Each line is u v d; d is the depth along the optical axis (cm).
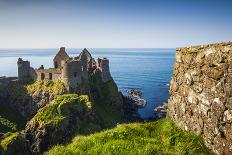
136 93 14925
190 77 1230
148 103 13075
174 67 1476
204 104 1090
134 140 1226
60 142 8031
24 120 10894
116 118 11169
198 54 1163
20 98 11450
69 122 8488
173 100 1442
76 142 1334
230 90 916
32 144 8081
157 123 1399
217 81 998
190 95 1226
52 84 11081
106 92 12138
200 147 1082
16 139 7575
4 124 10106
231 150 901
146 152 1102
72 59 11731
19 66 12406
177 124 1337
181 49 1376
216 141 996
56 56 11925
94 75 12538
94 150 1188
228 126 923
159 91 15612
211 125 1036
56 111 8625
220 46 987
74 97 9438
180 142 1158
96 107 10806
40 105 10800
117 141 1222
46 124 8050
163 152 1102
